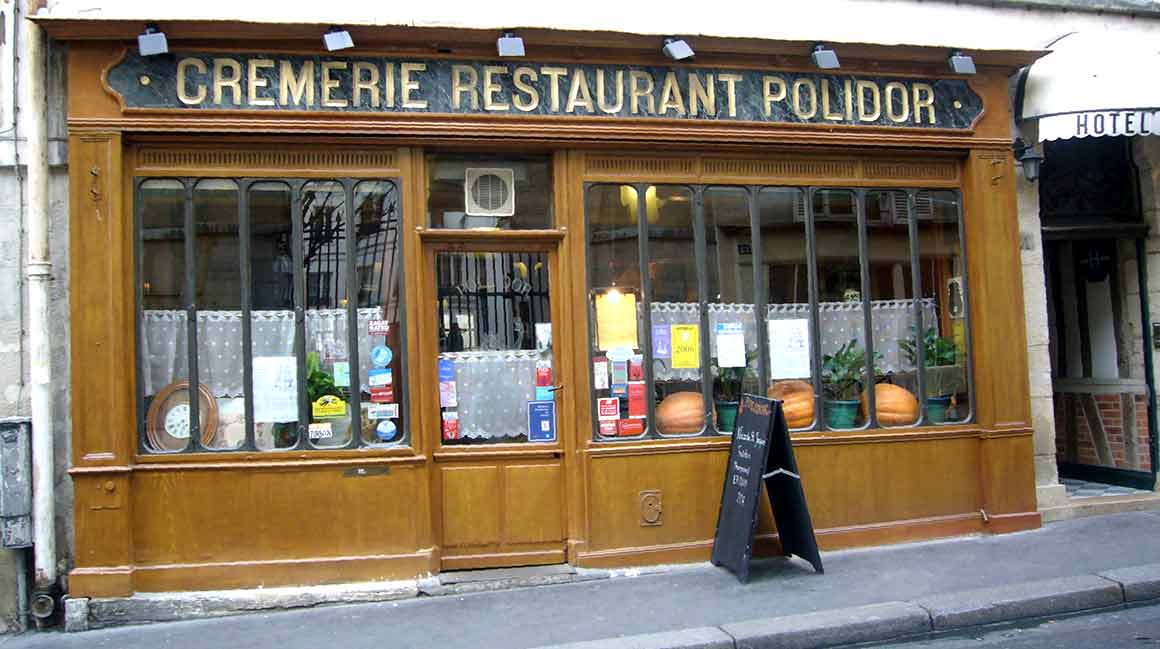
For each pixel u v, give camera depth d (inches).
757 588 246.5
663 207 279.0
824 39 277.9
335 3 259.6
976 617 225.5
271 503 248.1
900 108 292.4
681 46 264.2
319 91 250.7
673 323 278.2
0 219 241.8
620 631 216.1
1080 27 327.6
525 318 271.6
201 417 248.7
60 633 229.6
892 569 260.5
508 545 264.7
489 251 270.1
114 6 245.8
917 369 297.9
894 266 298.4
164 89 242.8
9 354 241.0
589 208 272.7
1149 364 340.8
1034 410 309.1
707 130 275.1
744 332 284.4
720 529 265.9
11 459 231.3
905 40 303.3
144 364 246.5
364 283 258.4
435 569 257.0
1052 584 240.1
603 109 268.4
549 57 264.8
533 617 229.0
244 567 244.5
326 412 254.5
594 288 272.2
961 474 296.4
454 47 258.1
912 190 300.0
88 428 236.5
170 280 249.3
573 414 266.4
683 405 277.1
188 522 243.9
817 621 217.8
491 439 267.7
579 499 265.0
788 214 289.3
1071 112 296.5
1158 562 257.4
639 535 268.4
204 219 251.3
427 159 266.1
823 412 287.6
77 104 239.0
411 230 258.4
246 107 246.7
